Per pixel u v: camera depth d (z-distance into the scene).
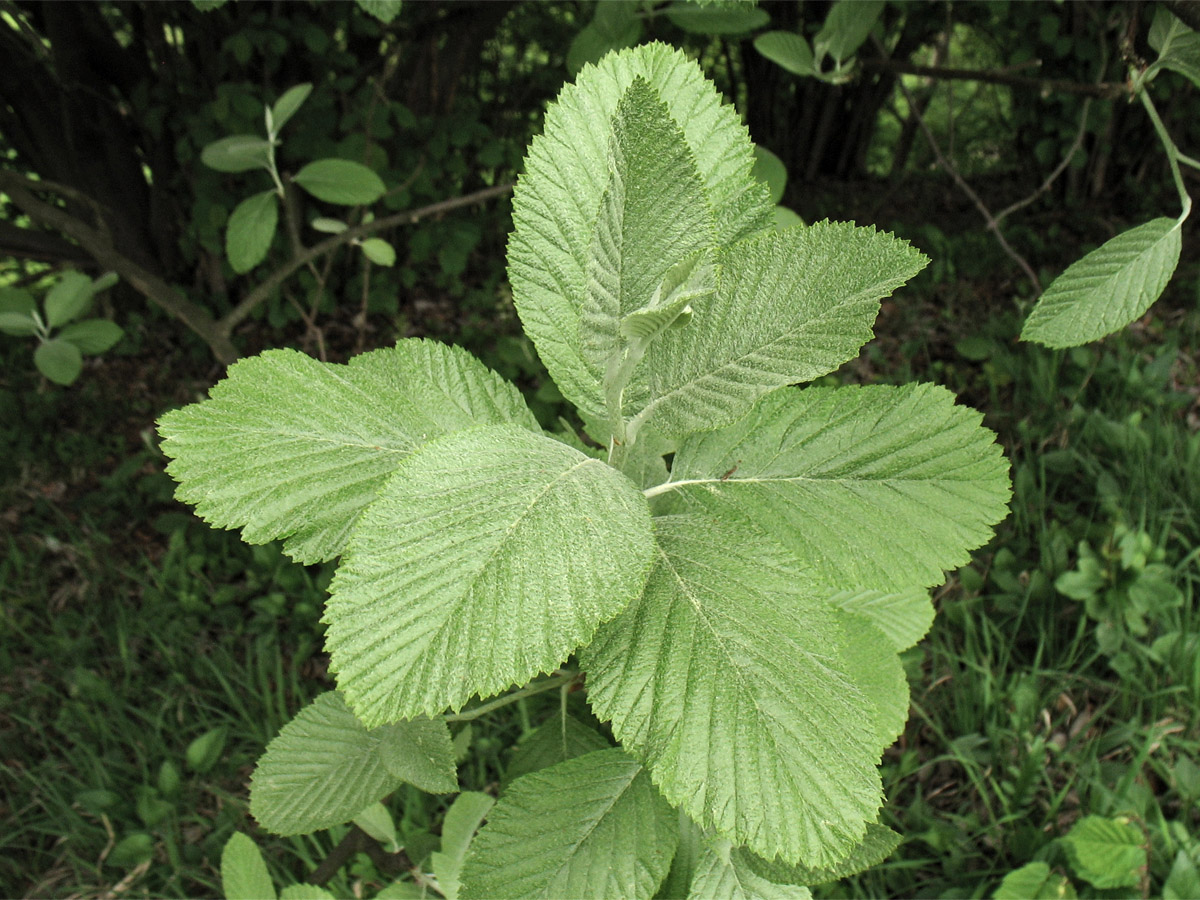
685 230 0.27
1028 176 2.71
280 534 0.30
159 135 1.91
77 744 1.13
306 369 0.33
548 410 1.45
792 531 0.33
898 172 3.04
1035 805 0.99
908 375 1.74
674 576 0.28
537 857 0.34
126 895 1.00
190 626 1.31
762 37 0.60
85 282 0.78
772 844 0.25
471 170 2.35
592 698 0.27
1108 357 1.60
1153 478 1.29
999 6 2.00
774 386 0.27
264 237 0.71
